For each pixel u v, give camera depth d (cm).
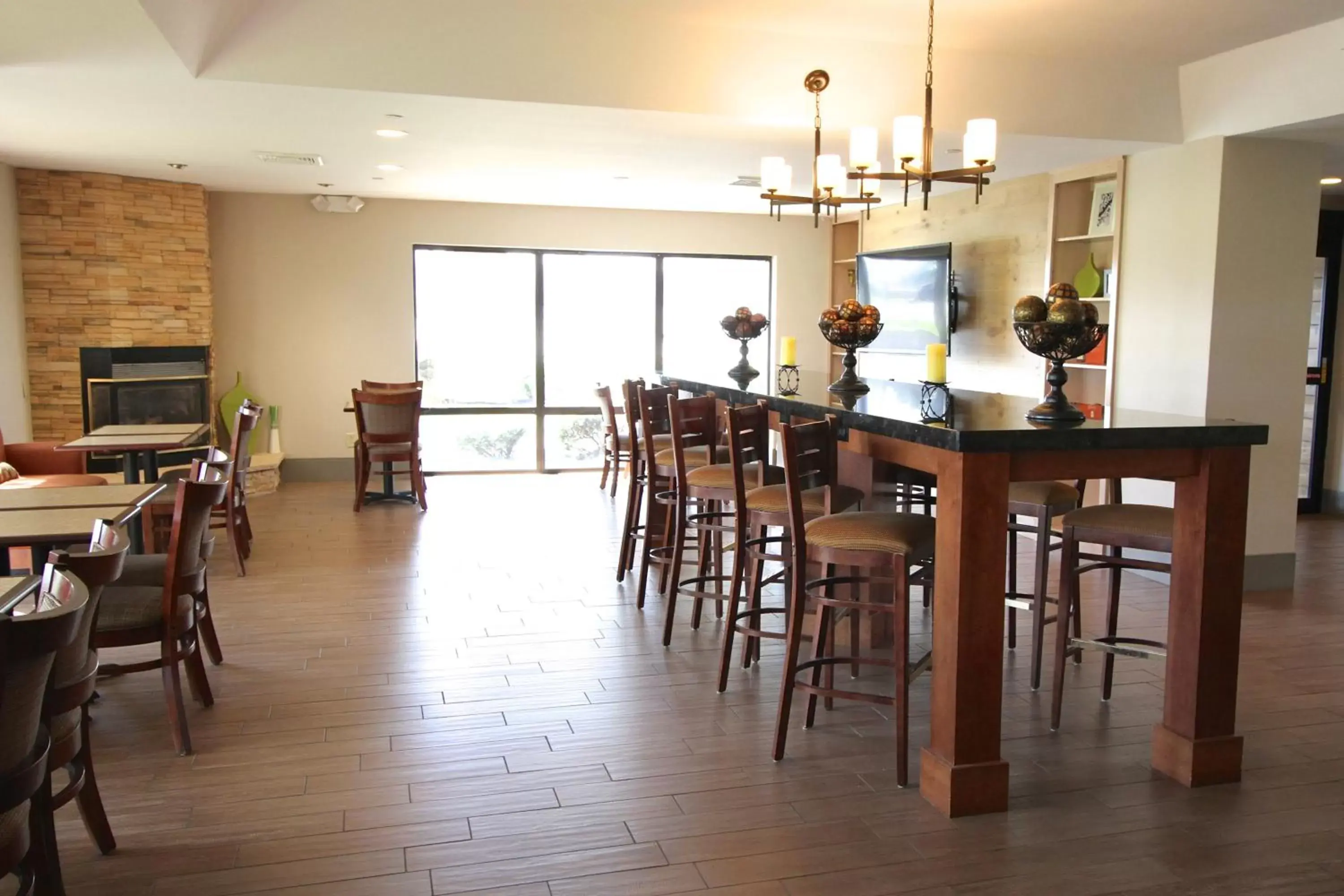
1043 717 347
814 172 462
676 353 918
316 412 831
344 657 401
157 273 711
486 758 308
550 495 789
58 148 573
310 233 812
